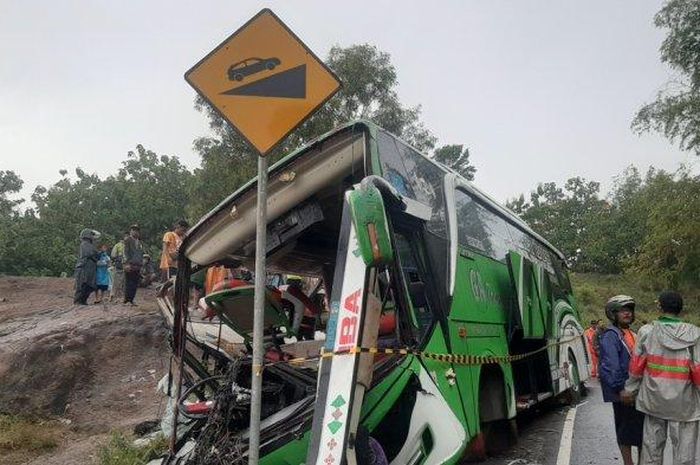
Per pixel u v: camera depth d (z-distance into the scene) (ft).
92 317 44.01
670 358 18.53
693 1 103.96
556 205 207.51
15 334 41.52
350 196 13.64
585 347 46.32
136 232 50.72
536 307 28.35
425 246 18.88
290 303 21.09
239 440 15.87
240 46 14.14
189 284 19.72
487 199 28.35
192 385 18.95
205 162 80.02
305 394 17.02
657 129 108.27
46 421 33.17
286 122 13.97
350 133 17.44
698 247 106.93
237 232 18.69
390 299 17.69
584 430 30.99
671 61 106.52
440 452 16.15
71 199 134.00
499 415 23.43
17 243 108.37
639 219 175.63
